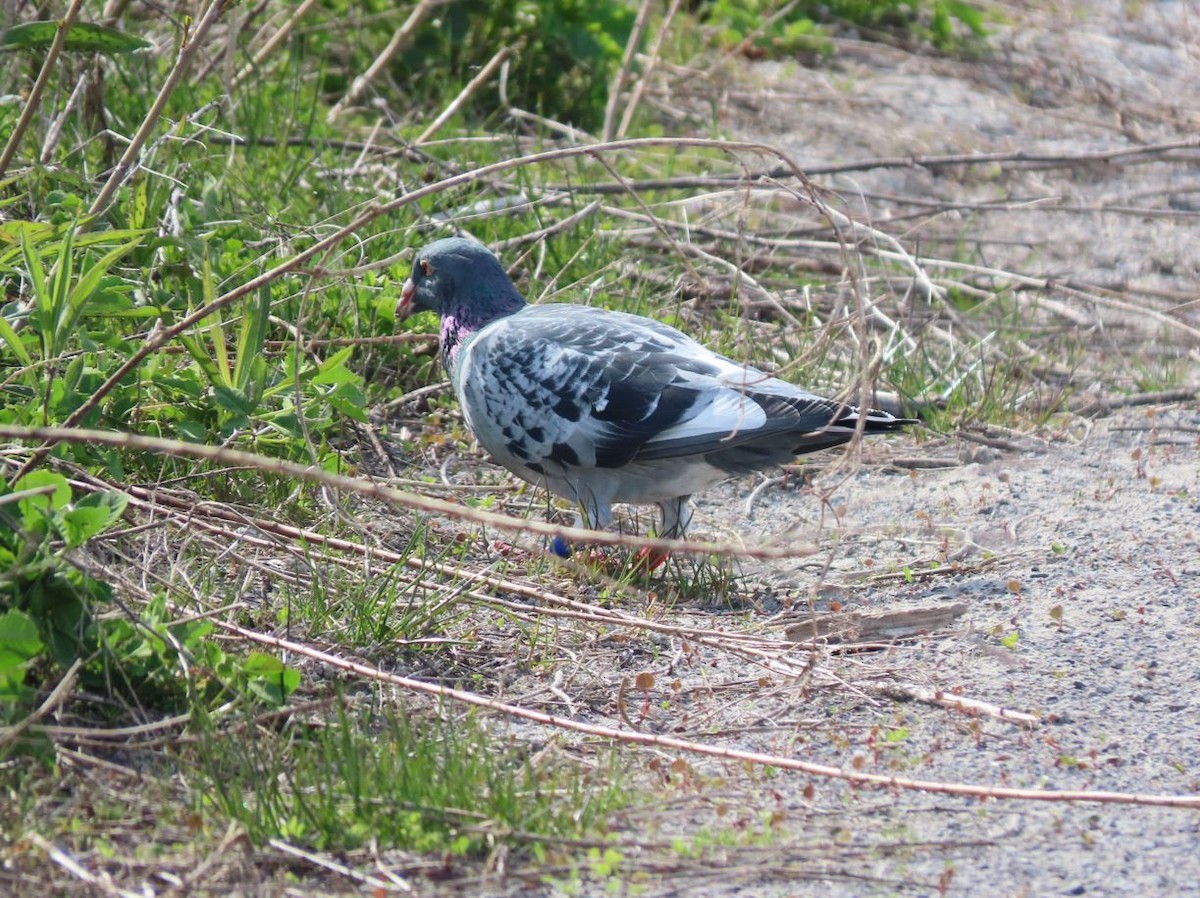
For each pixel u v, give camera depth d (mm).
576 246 14195
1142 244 17828
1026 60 23484
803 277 15508
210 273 10094
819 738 7867
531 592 9156
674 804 7035
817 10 23906
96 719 7262
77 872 6074
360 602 8602
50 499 7426
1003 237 17625
